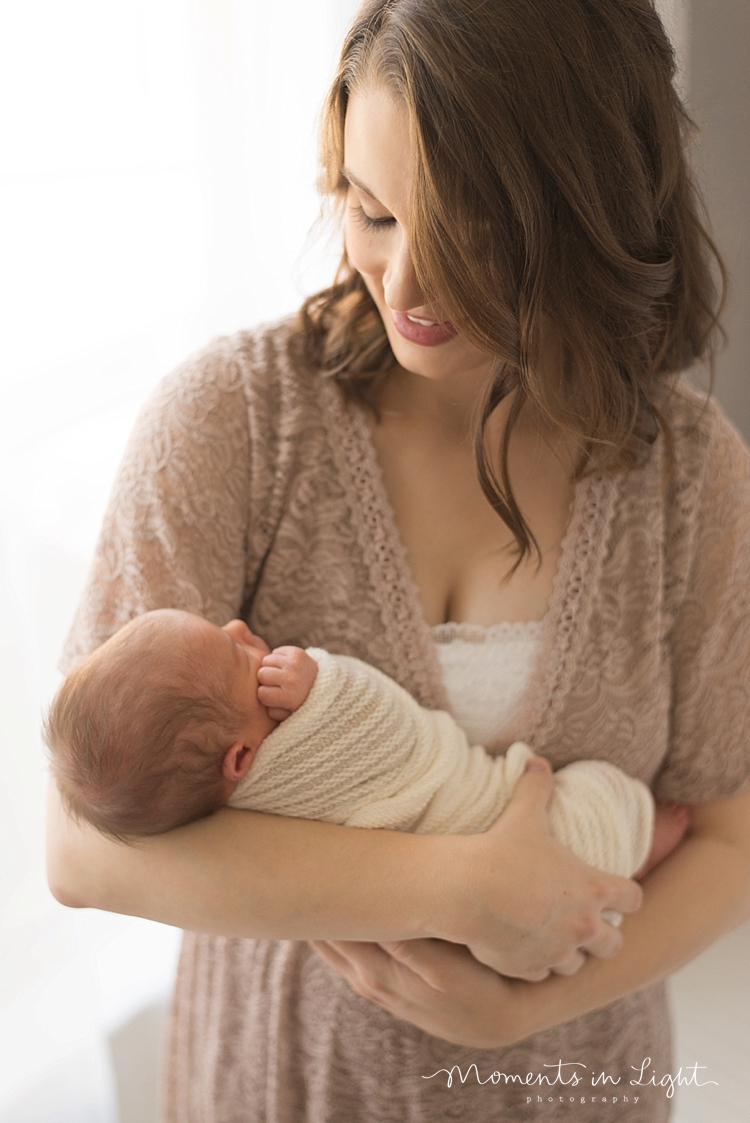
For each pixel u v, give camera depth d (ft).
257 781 2.93
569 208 2.65
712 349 3.40
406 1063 3.43
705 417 3.41
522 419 3.33
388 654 3.31
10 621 5.56
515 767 3.21
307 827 2.89
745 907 3.51
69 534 5.79
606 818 3.20
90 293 5.64
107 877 2.89
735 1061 6.51
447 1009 2.99
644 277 2.85
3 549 5.52
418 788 3.01
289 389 3.24
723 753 3.49
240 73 5.73
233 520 3.12
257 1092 3.74
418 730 3.09
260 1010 3.67
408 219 2.60
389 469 3.35
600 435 3.04
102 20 5.37
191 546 3.01
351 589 3.29
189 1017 4.16
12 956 5.80
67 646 3.22
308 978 3.54
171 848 2.83
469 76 2.42
